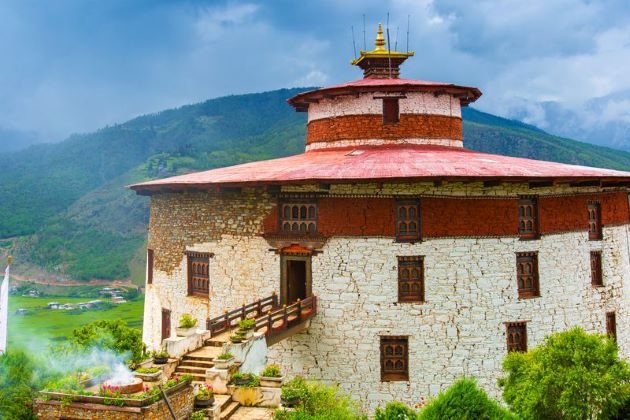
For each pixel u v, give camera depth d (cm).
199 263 2844
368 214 2427
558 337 1786
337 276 2445
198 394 1658
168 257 2997
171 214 2994
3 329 1862
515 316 2486
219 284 2722
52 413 1486
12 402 1573
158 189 2945
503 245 2486
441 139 3161
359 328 2420
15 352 1783
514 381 1877
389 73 3500
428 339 2409
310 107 3372
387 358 2428
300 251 2505
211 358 1959
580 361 1697
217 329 2252
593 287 2731
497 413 1492
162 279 3034
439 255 2425
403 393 2395
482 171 2361
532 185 2531
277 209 2562
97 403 1466
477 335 2434
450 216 2439
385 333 2406
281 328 2209
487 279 2458
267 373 1873
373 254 2420
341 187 2448
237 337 1941
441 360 2409
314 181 2325
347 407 1988
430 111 3145
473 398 1509
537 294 2545
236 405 1764
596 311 2719
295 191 2511
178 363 1942
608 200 2852
